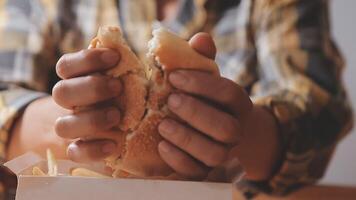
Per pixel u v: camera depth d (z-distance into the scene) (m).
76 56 0.50
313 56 0.95
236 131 0.51
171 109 0.51
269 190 0.82
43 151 0.68
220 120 0.50
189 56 0.51
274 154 0.74
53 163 0.51
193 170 0.51
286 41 0.97
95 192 0.47
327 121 0.84
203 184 0.48
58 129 0.51
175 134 0.50
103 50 0.50
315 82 0.90
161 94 0.51
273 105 0.77
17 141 0.73
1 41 1.04
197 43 0.52
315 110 0.83
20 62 1.01
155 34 0.51
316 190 0.92
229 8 1.05
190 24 1.03
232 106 0.52
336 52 1.04
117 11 1.06
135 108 0.51
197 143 0.50
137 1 1.05
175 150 0.51
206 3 1.03
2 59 1.01
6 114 0.74
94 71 0.50
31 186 0.47
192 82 0.50
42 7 1.08
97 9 1.07
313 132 0.80
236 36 1.03
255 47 1.03
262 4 1.01
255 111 0.72
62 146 0.59
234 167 0.51
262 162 0.73
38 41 1.05
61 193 0.47
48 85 1.07
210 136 0.51
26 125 0.73
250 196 0.86
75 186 0.47
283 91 0.85
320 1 1.04
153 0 1.05
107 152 0.50
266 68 0.97
